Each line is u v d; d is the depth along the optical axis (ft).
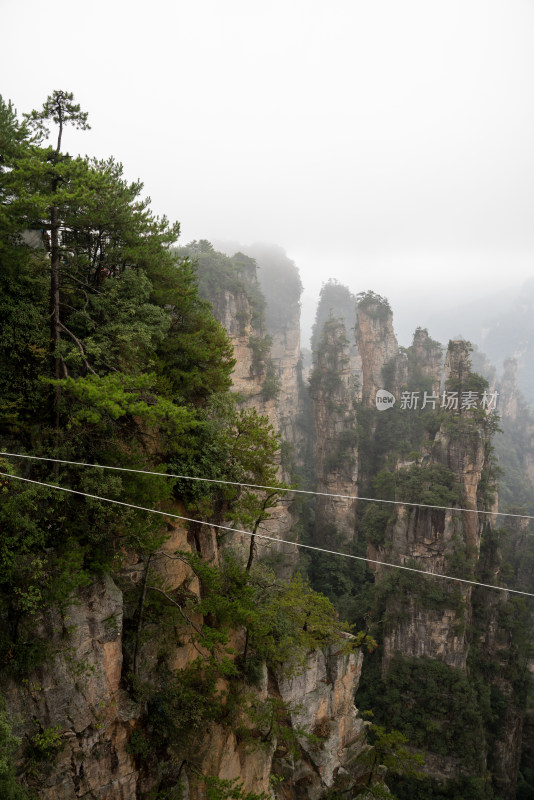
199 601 72.59
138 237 69.56
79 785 54.60
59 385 52.65
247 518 76.69
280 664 91.50
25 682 51.01
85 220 58.70
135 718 59.93
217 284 264.11
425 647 186.39
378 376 359.87
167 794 61.36
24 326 57.52
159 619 66.03
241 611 70.74
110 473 57.93
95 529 57.26
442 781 170.71
